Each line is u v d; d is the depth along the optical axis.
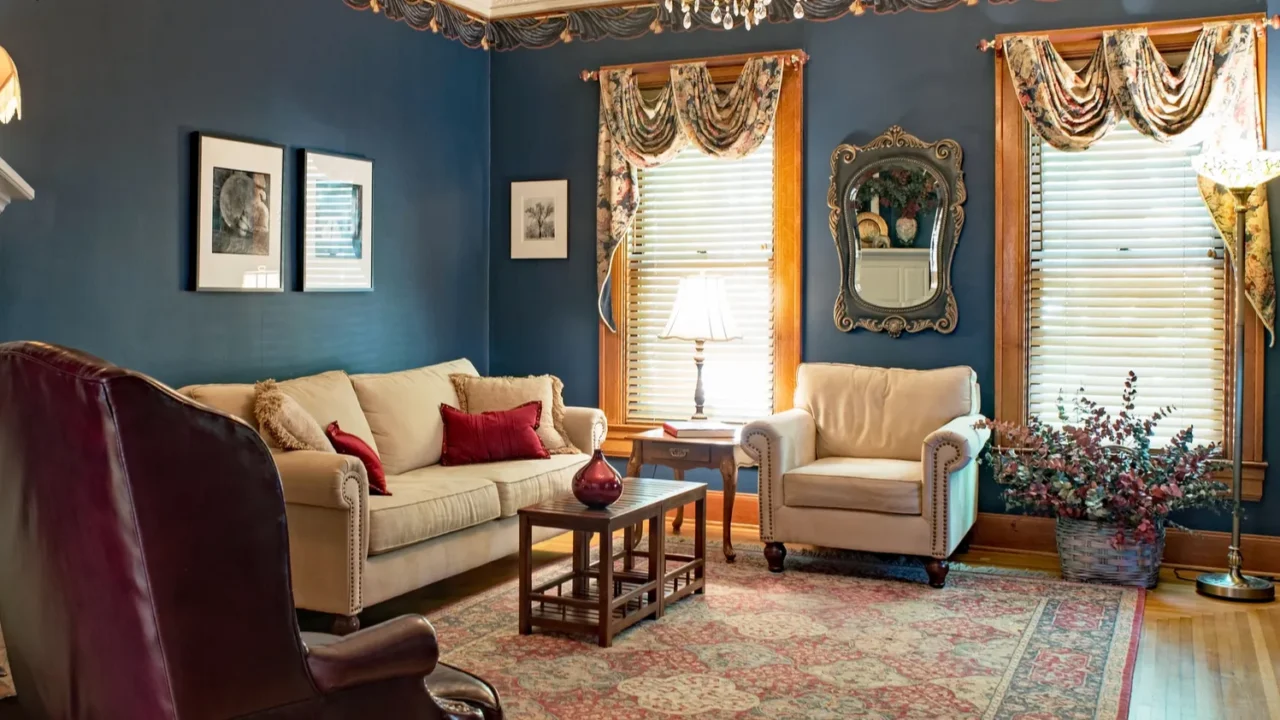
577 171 6.31
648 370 6.23
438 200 6.08
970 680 3.50
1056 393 5.43
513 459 5.16
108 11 4.13
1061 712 3.22
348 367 5.41
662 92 5.99
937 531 4.64
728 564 5.15
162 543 1.70
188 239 4.50
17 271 3.82
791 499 4.88
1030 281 5.42
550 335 6.41
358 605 3.82
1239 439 4.70
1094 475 4.79
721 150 5.85
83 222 4.05
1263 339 5.00
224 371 4.68
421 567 4.18
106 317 4.14
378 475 4.22
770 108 5.73
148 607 1.70
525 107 6.43
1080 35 5.20
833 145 5.77
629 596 3.99
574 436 5.50
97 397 1.67
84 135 4.05
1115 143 5.29
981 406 5.52
